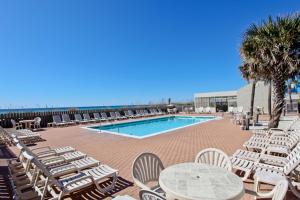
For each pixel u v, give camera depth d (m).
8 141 8.39
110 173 3.70
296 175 3.34
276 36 7.35
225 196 1.81
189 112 24.77
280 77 7.82
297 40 7.07
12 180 3.51
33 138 9.08
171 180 2.16
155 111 23.27
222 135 8.76
